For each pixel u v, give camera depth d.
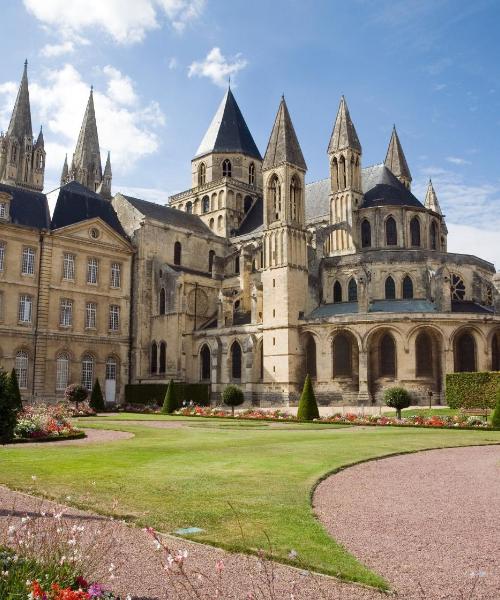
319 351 66.69
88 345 75.31
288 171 72.62
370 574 10.34
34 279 71.25
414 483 19.39
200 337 77.75
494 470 22.17
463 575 10.41
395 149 97.62
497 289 67.25
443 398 61.00
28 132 123.88
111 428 40.88
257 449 27.69
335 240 80.31
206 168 101.00
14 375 48.69
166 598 9.19
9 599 7.46
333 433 37.31
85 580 8.53
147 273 81.50
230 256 86.94
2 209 70.38
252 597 8.60
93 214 80.56
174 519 13.85
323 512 15.16
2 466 21.59
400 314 62.09
